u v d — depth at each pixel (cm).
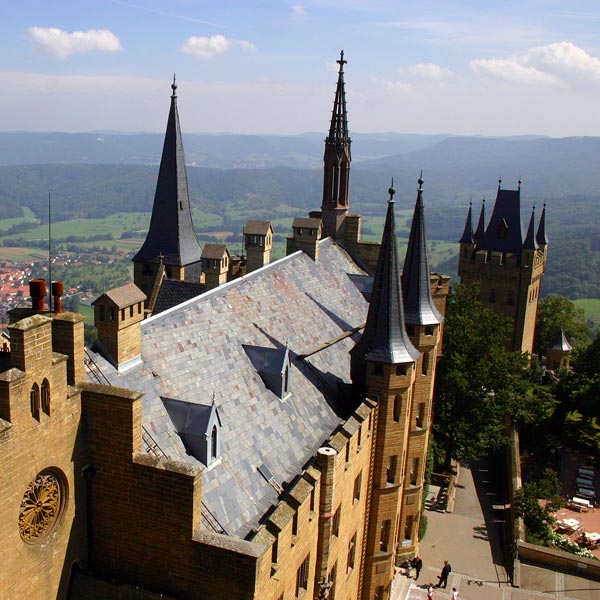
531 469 8225
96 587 2483
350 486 3672
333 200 6006
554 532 6438
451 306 8538
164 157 6431
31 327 2141
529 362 9506
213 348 3434
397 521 4700
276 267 4644
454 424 7462
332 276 5316
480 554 5872
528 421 8512
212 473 2870
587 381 8794
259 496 3022
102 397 2442
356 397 4128
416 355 4106
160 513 2462
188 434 2847
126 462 2472
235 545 2397
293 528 2875
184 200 6556
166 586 2517
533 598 5209
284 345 3981
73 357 2450
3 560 2150
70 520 2469
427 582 5284
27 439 2189
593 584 5444
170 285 5581
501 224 11200
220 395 3241
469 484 7494
